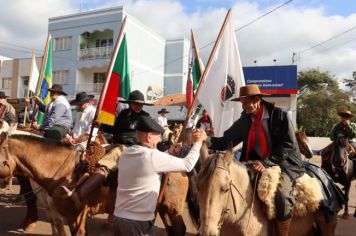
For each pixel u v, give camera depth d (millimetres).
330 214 4059
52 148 4930
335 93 38562
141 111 5227
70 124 7133
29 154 4836
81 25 33250
